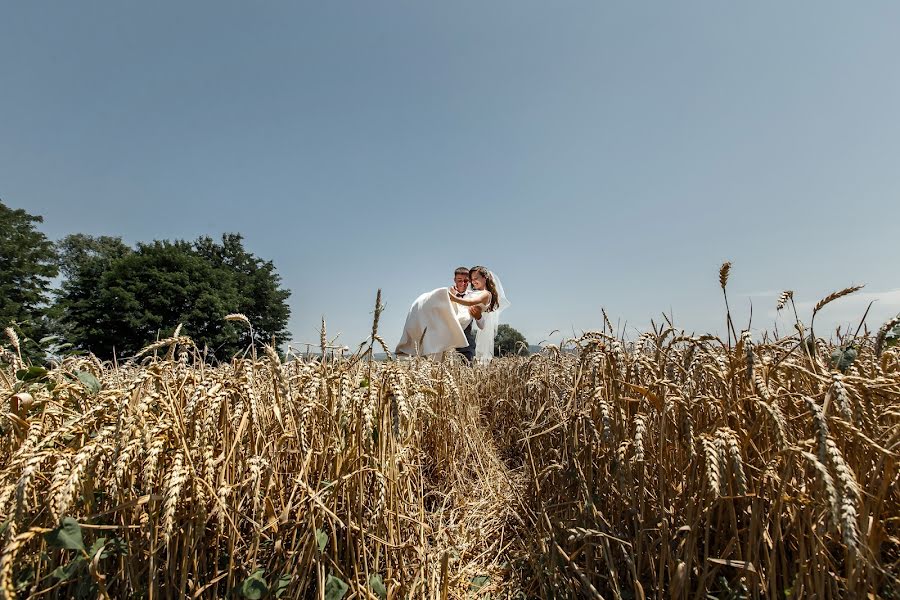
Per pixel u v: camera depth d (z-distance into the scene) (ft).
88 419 3.87
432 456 8.73
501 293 27.99
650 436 4.41
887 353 4.42
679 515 4.18
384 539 4.79
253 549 3.91
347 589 4.05
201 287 92.73
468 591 5.49
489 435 12.13
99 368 5.75
